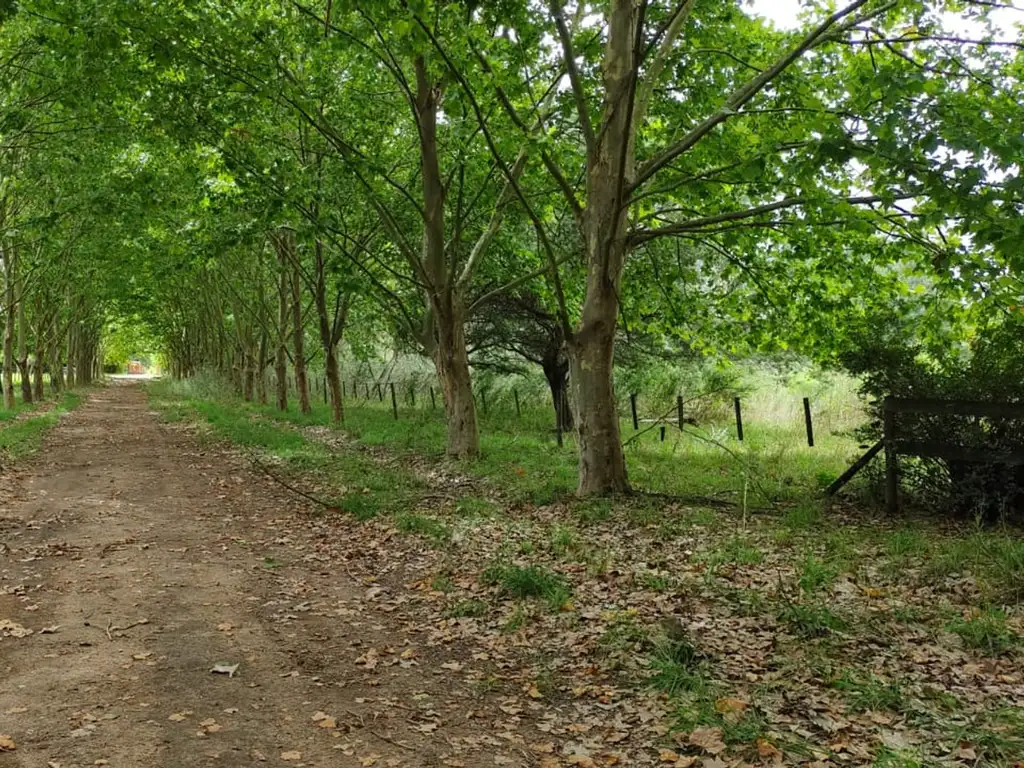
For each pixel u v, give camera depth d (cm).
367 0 900
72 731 412
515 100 1312
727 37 1230
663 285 1479
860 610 595
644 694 469
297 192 1314
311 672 512
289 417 2642
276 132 1606
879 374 973
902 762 371
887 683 464
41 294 3341
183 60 1164
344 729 428
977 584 627
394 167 1677
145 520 1006
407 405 2994
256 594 689
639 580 695
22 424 2267
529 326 2105
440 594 684
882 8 895
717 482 1152
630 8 1042
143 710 443
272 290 3338
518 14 1009
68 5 1056
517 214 1666
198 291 3812
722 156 1177
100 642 555
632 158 1070
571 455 1525
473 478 1306
